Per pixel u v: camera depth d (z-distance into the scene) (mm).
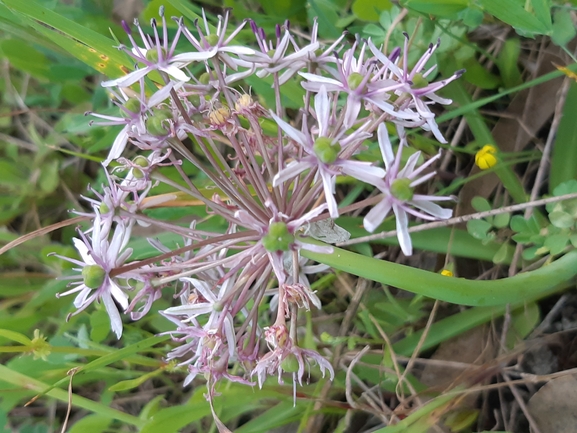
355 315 186
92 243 127
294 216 135
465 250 174
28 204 250
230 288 135
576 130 163
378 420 175
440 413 145
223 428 137
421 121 131
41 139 262
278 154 141
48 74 233
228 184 135
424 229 163
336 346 175
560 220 140
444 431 157
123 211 138
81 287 132
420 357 178
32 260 242
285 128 108
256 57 136
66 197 257
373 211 107
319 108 111
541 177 167
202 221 188
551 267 141
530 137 183
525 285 135
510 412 159
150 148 133
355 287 195
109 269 126
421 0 151
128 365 202
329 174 108
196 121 139
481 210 159
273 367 130
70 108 261
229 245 137
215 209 141
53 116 269
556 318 163
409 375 169
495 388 162
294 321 127
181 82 126
